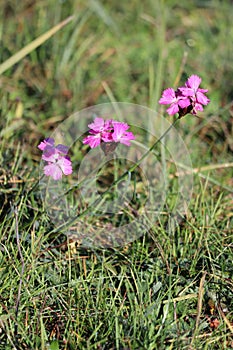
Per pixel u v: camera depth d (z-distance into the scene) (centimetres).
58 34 119
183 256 94
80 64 120
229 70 120
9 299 89
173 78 117
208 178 101
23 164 104
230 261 94
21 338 88
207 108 114
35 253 91
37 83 117
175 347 87
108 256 95
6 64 104
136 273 91
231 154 109
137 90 118
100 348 87
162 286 91
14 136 106
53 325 90
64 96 116
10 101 112
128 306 90
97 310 89
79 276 93
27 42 119
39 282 90
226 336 89
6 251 91
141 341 87
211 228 96
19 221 94
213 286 92
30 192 96
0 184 98
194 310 90
